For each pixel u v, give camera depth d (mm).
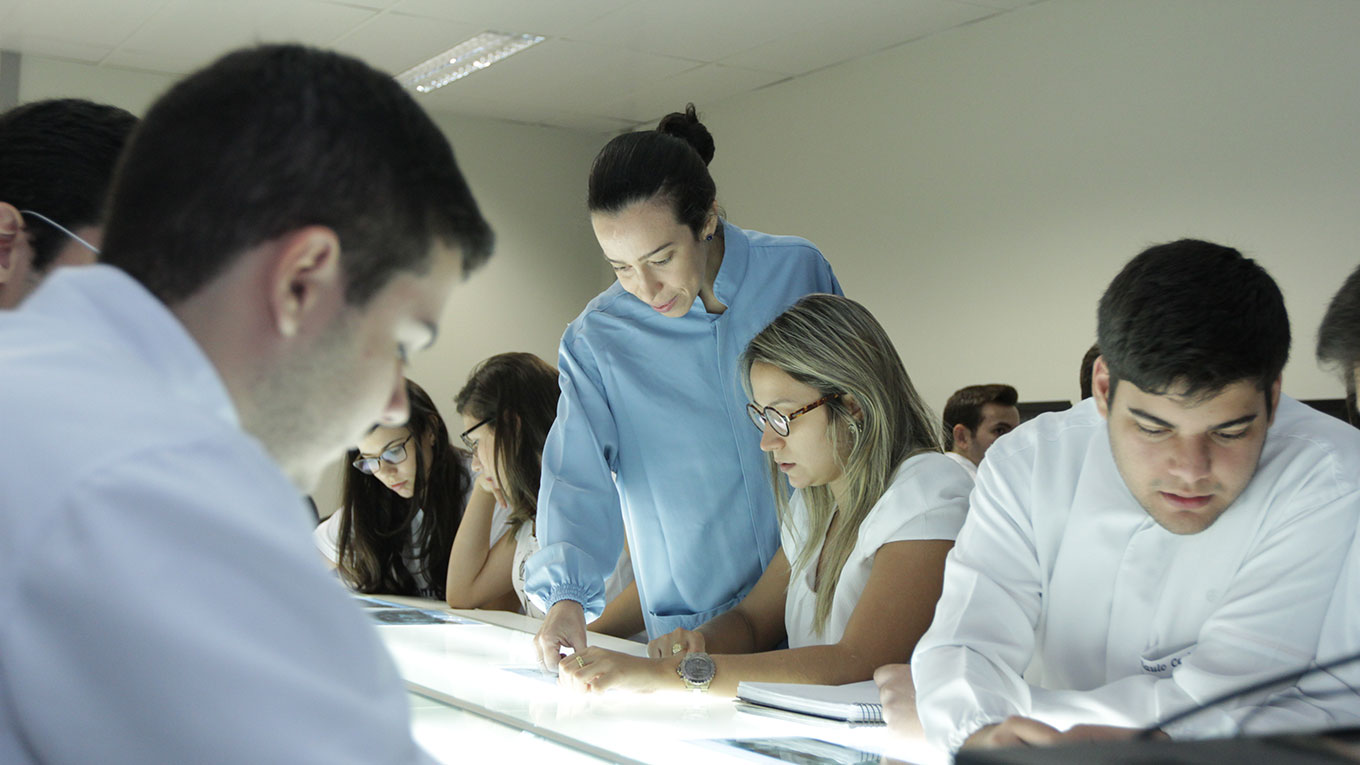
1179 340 953
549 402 2428
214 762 425
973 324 5070
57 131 909
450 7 4707
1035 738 958
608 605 2148
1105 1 4520
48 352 499
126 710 424
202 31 5004
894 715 1144
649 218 1612
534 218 6906
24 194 890
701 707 1239
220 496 462
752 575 1910
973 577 1259
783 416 1562
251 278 544
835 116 5723
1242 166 4082
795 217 5984
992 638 1197
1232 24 4109
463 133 6664
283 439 580
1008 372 4922
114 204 567
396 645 1604
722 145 6449
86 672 425
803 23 5000
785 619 1731
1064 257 4684
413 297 599
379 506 2703
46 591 428
